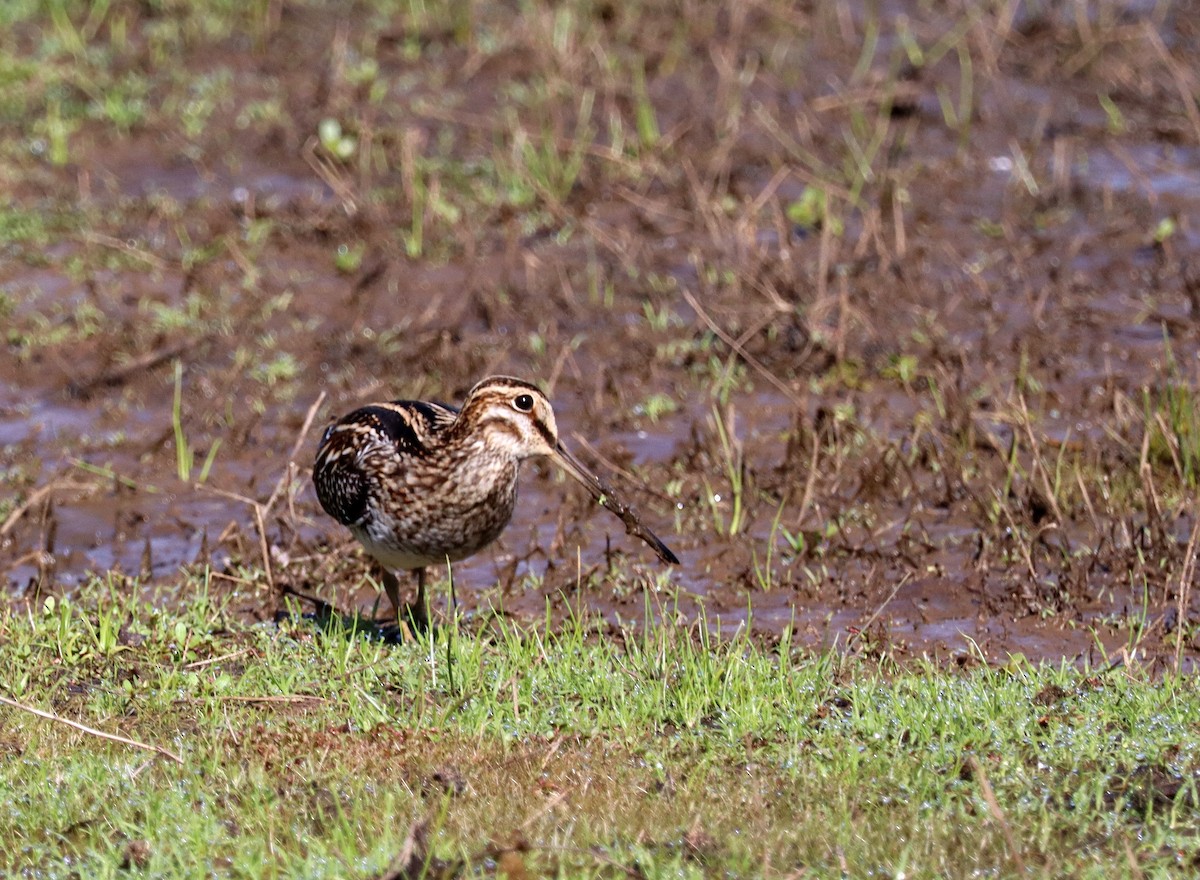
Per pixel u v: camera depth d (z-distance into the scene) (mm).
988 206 18078
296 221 17500
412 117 19875
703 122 19812
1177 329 15328
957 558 11609
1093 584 11102
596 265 16891
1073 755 8430
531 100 20234
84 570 11797
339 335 15539
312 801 8117
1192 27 22281
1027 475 12406
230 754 8602
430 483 10188
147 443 13648
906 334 15492
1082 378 14609
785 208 17984
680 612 10828
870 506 12477
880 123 19641
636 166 18516
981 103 20328
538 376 14773
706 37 21812
